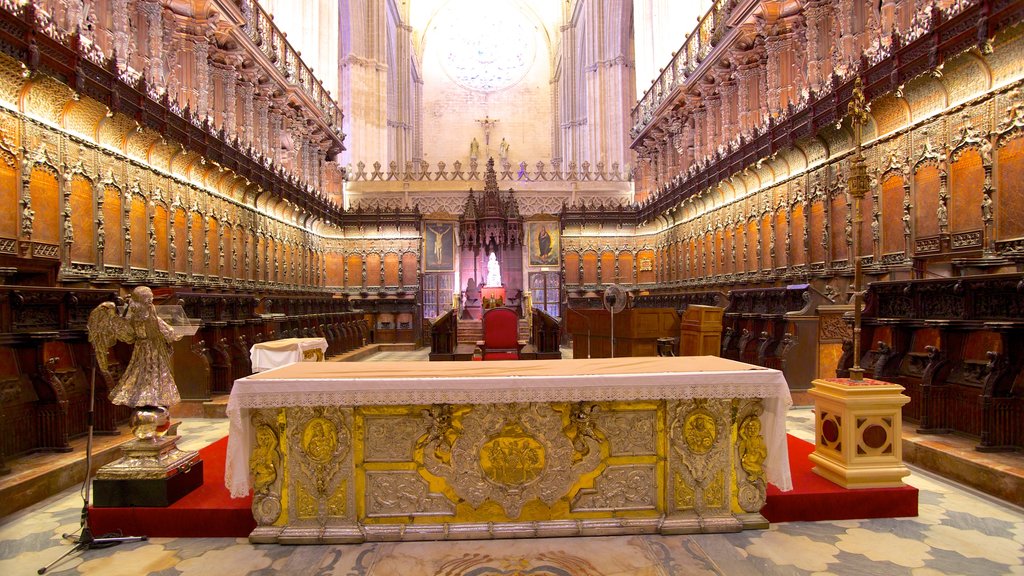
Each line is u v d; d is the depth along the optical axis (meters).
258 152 15.61
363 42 30.33
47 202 7.90
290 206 18.27
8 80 7.09
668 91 20.20
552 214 24.91
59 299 6.02
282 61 17.28
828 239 10.84
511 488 4.22
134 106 9.20
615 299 8.55
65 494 5.15
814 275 11.20
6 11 6.52
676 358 5.21
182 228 11.73
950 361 5.86
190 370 8.58
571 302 24.03
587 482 4.28
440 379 4.12
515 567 3.70
